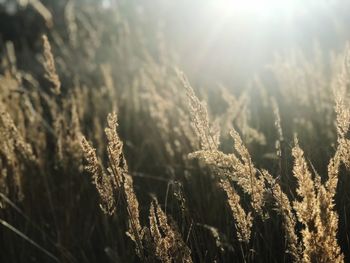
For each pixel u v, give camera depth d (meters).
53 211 1.36
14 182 1.34
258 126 1.53
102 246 1.36
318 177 0.77
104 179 0.87
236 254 1.06
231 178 0.89
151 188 1.45
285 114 1.67
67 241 1.37
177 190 0.97
